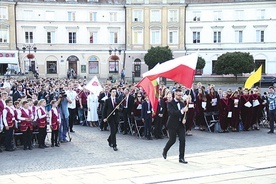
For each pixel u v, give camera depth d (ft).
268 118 70.38
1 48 204.64
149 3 218.38
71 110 63.98
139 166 38.34
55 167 39.68
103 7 218.79
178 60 41.75
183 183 31.91
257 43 212.23
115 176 34.40
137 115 59.98
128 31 219.41
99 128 69.82
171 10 219.20
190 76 40.50
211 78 201.57
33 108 51.67
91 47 219.82
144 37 220.43
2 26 204.44
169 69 41.37
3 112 48.62
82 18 217.97
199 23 218.38
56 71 216.95
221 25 216.13
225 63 186.09
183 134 39.70
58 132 52.65
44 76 213.87
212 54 217.97
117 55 219.61
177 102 39.99
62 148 50.62
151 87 49.67
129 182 32.19
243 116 66.28
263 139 56.95
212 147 50.21
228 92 65.98
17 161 42.83
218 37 217.97
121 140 56.70
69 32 217.56
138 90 65.51
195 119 66.69
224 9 215.10
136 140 56.75
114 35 221.87
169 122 39.99
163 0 218.38
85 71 219.82
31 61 212.23
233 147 50.11
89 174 35.37
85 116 74.02
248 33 213.46
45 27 213.87
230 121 65.10
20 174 36.04
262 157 42.22
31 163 41.68
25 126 49.88
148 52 200.23
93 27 219.20
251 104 66.03
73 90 71.87
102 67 221.05
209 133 63.36
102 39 220.64
